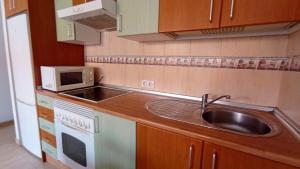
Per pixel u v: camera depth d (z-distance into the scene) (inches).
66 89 65.2
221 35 46.9
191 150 33.2
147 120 37.5
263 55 42.9
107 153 47.9
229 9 34.8
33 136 73.4
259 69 43.8
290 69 36.0
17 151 79.7
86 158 53.7
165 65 58.4
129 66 67.3
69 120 55.5
